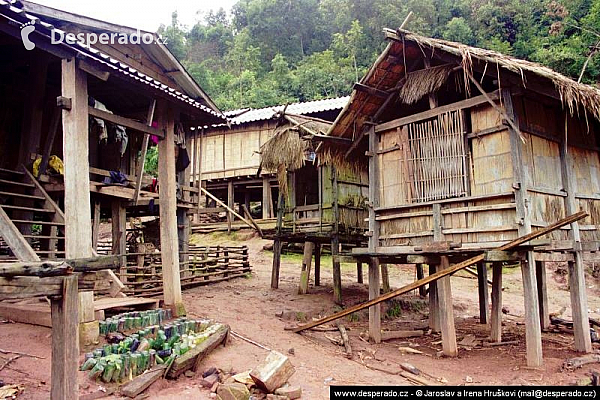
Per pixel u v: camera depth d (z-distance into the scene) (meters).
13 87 10.48
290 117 14.10
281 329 9.60
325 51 45.25
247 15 54.19
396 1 45.16
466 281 17.88
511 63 7.47
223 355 7.13
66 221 6.92
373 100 9.84
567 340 10.12
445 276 8.38
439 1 43.50
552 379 7.19
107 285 4.65
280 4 52.19
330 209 12.88
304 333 9.61
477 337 10.38
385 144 9.98
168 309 8.69
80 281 4.42
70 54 6.94
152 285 11.63
